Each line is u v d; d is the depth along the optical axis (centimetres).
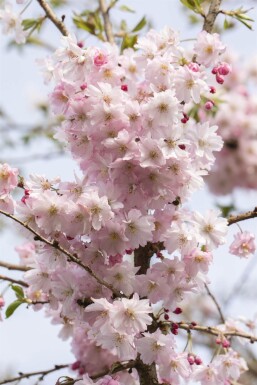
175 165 426
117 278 426
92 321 430
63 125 456
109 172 421
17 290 500
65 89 444
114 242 418
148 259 468
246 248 488
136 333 425
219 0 547
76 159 454
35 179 434
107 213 408
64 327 563
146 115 429
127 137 416
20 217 427
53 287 439
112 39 646
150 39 482
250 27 545
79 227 413
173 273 434
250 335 531
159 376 493
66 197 415
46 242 411
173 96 429
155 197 427
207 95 566
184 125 472
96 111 426
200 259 434
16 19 596
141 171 420
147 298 443
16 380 514
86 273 435
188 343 485
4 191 429
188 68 448
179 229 437
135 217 415
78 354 580
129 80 470
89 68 450
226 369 500
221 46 471
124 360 493
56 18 580
